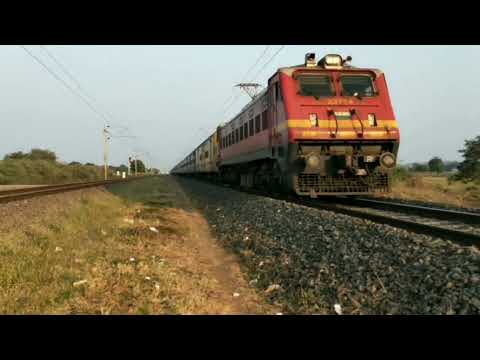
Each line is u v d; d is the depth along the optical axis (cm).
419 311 417
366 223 733
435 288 440
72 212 1223
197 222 1382
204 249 949
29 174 5412
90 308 479
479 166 3062
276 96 1324
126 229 1064
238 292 622
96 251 770
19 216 984
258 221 1028
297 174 1215
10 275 539
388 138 1188
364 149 1209
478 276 434
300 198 1364
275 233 861
